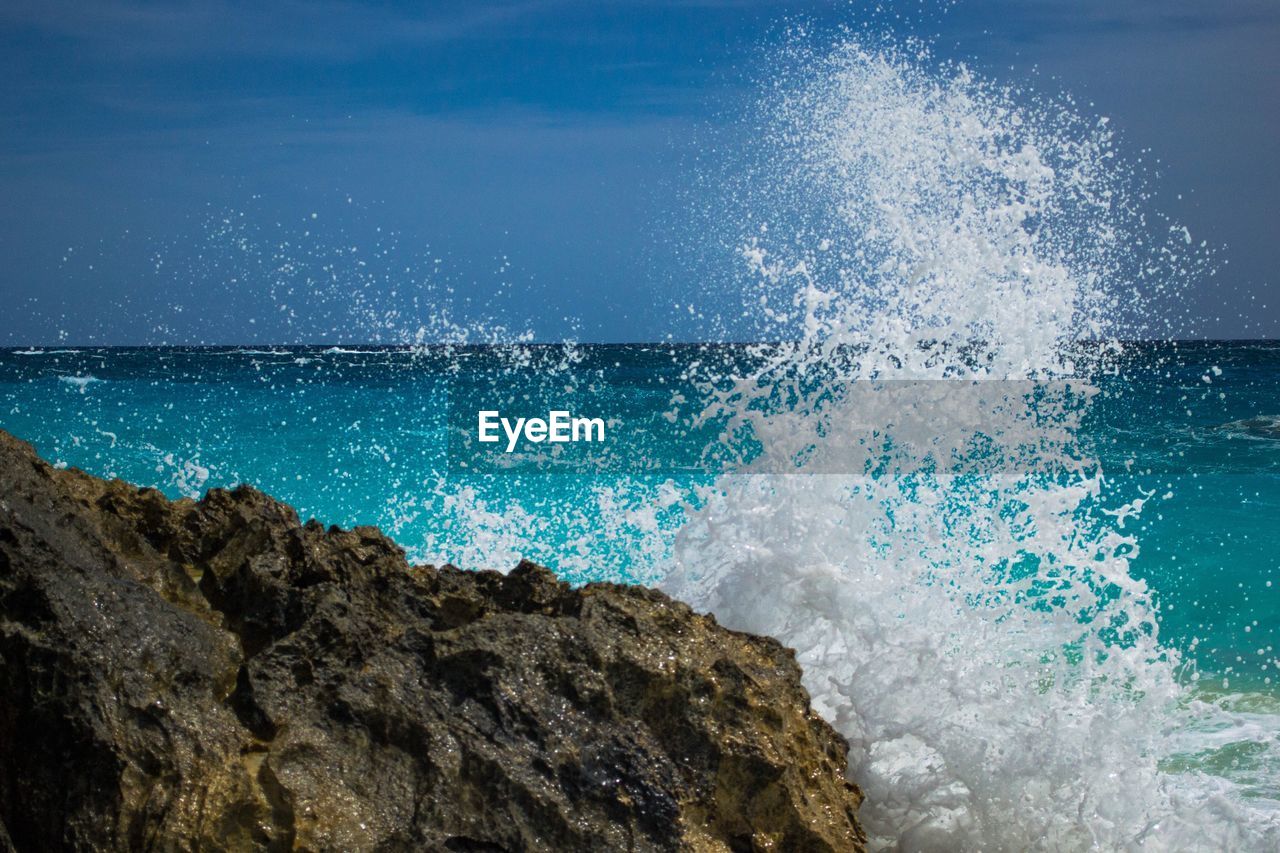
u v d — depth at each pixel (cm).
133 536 406
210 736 333
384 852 324
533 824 338
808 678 524
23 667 328
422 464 1441
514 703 360
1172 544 1184
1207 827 490
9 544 347
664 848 344
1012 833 476
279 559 407
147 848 310
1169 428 2114
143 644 344
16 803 319
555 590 430
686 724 376
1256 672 795
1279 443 1911
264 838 319
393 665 367
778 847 373
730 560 580
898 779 486
